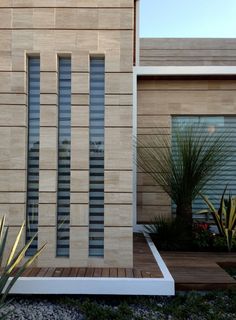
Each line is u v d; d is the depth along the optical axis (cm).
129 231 400
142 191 680
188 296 360
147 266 411
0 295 344
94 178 414
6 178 404
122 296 365
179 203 585
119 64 406
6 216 402
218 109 682
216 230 646
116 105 405
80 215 403
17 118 406
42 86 409
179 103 687
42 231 403
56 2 410
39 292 355
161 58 869
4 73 409
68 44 409
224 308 337
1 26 409
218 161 608
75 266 400
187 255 520
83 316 324
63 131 420
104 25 409
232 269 474
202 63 866
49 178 405
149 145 645
